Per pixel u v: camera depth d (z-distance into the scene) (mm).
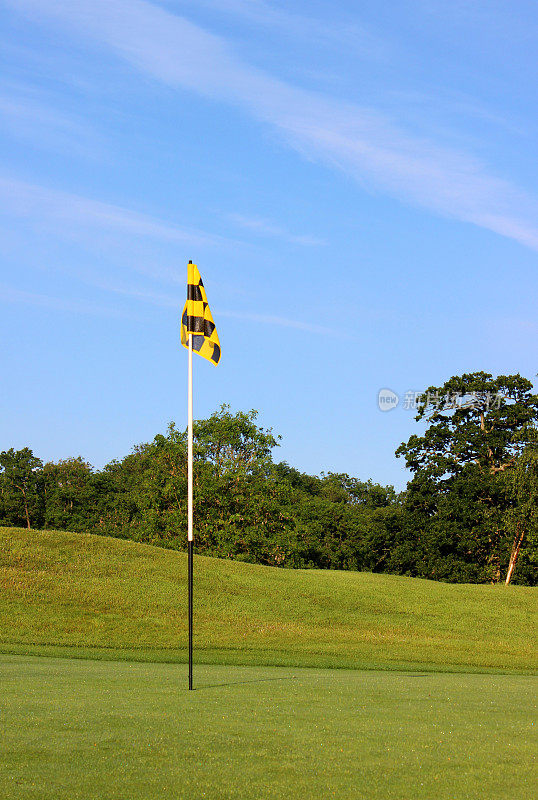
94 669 17891
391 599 35719
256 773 7875
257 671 18719
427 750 8922
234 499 52938
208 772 7875
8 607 28969
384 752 8797
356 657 24859
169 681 15047
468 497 55031
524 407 57656
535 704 12672
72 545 38594
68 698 12125
